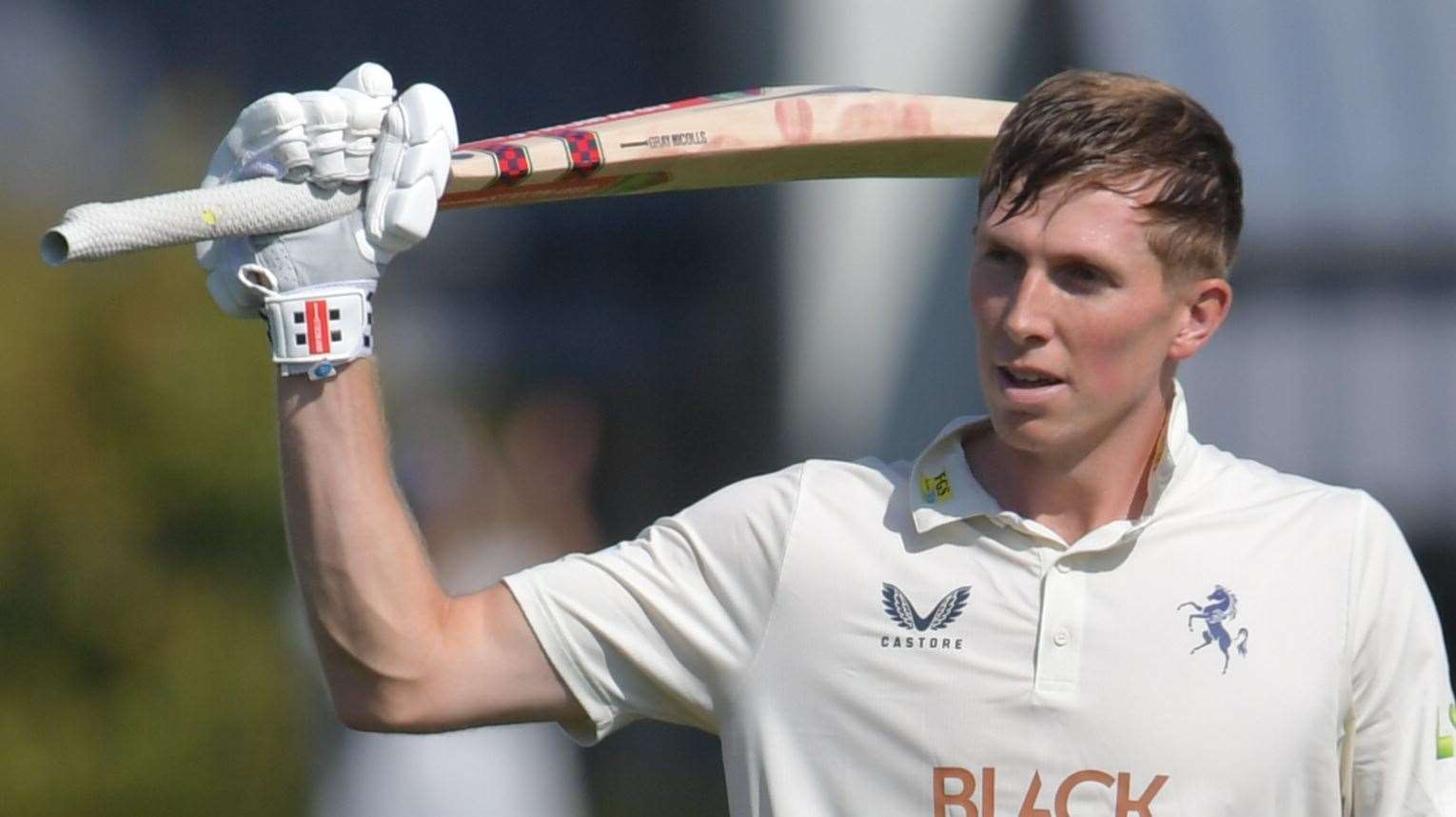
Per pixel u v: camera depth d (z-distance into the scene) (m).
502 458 26.64
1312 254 30.88
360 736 22.39
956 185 32.31
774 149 10.95
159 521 20.38
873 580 9.77
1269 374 30.30
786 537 9.90
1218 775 9.38
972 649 9.57
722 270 36.03
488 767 22.94
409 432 26.53
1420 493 30.25
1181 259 9.50
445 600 10.06
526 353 35.91
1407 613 9.79
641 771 30.91
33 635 19.94
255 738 20.58
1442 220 30.97
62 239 9.09
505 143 10.39
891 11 32.03
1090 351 9.41
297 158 9.43
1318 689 9.50
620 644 10.06
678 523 10.21
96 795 19.92
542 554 26.36
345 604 9.73
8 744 19.66
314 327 9.58
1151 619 9.53
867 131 11.09
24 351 19.89
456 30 38.47
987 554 9.71
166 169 21.73
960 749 9.51
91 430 20.11
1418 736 9.76
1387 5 32.09
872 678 9.67
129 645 20.14
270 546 20.75
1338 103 31.55
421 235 9.61
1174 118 9.50
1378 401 30.31
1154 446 9.85
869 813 9.66
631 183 10.92
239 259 9.66
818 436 33.06
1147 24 31.72
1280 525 9.79
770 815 9.82
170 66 35.81
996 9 31.83
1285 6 32.03
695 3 36.19
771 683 9.86
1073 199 9.31
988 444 10.03
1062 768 9.42
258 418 20.67
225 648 20.38
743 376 35.25
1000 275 9.53
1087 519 9.81
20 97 32.22
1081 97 9.45
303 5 37.84
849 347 32.97
